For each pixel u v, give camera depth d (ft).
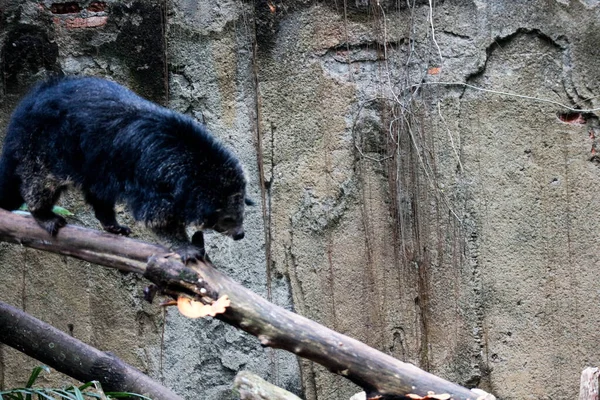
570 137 17.97
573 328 17.93
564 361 17.93
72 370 15.21
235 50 18.65
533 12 18.03
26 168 13.73
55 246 13.35
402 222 18.15
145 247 12.62
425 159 18.10
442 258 18.07
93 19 18.85
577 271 17.92
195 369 18.76
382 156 18.26
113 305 18.71
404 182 18.16
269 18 18.60
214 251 18.58
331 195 18.39
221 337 18.78
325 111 18.47
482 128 18.10
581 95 17.93
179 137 13.50
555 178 17.99
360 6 18.45
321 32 18.53
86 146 13.55
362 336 18.25
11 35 18.75
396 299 18.20
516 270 17.99
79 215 18.66
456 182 18.06
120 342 18.70
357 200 18.33
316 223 18.39
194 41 18.74
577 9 17.97
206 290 12.05
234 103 18.66
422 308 18.10
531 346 17.99
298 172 18.51
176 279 12.11
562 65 18.02
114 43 18.78
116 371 15.17
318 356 11.91
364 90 18.39
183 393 18.75
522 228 18.01
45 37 18.81
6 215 13.88
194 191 13.37
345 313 18.28
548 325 17.97
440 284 18.08
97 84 14.16
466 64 18.15
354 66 18.48
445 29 18.26
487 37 18.11
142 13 18.72
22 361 18.60
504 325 18.03
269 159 18.56
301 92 18.53
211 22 18.70
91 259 13.03
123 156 13.38
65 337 15.29
